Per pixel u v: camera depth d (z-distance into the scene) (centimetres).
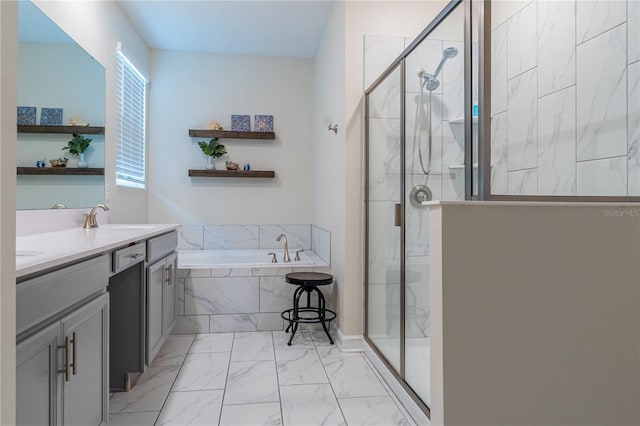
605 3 196
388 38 285
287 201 442
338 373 244
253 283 324
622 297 148
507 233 140
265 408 200
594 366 147
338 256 307
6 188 58
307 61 444
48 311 113
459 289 137
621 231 148
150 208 420
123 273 216
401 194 229
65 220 237
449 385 137
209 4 327
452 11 178
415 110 215
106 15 297
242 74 434
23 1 193
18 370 102
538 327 142
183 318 316
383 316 251
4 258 58
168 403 204
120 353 215
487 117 141
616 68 191
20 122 191
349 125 285
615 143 190
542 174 231
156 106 420
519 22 249
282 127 441
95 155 278
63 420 125
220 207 431
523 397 142
